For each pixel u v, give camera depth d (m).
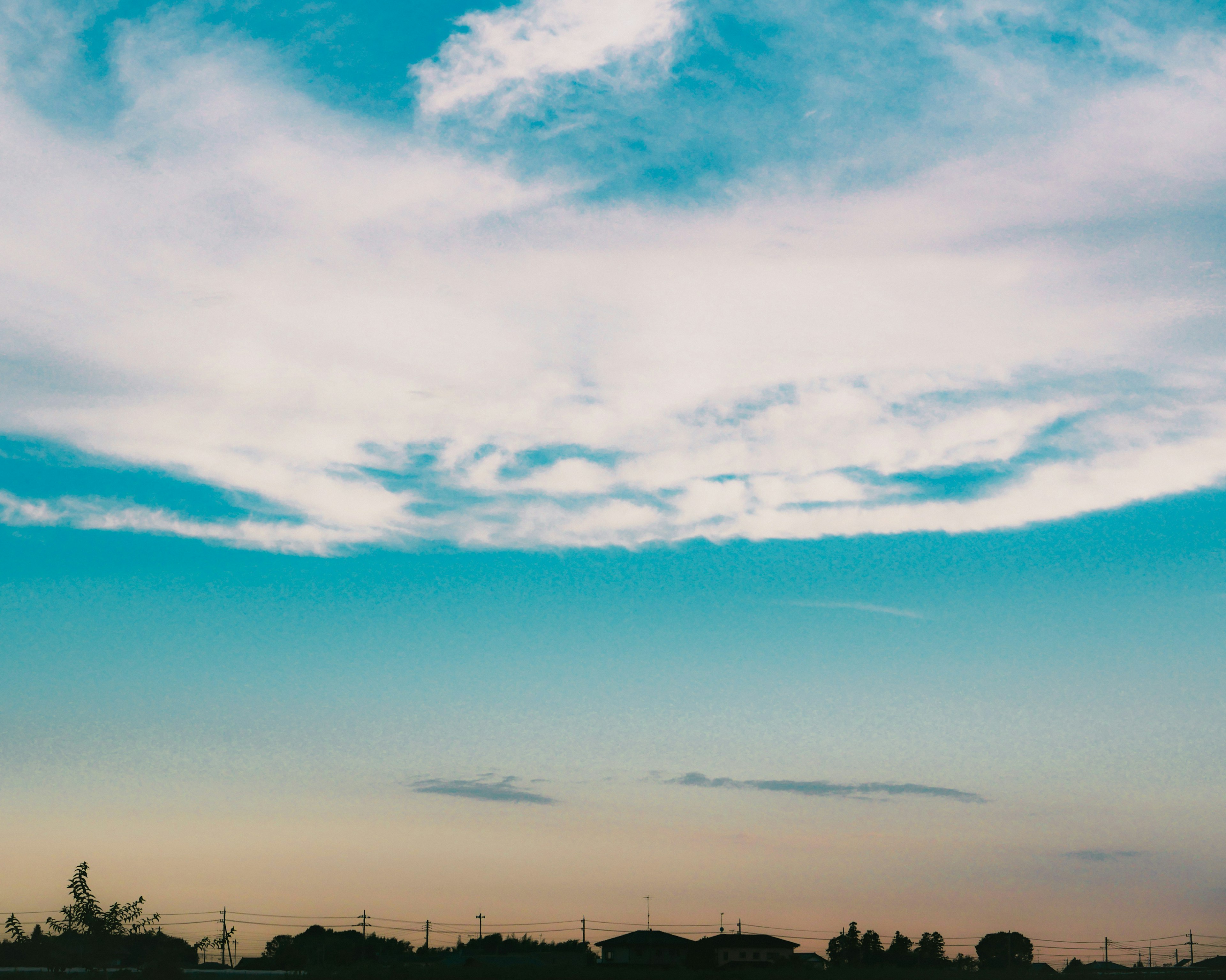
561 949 119.06
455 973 84.62
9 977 42.62
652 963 107.88
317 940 103.81
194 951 74.00
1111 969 107.56
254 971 83.38
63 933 43.41
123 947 44.09
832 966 102.31
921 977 89.75
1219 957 106.94
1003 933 106.38
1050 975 92.00
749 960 109.88
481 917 116.38
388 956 105.94
